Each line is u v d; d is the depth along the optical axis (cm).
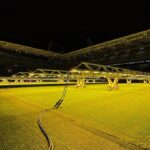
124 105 936
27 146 397
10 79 3275
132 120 619
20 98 1235
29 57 6097
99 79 4509
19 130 513
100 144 404
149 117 662
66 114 720
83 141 422
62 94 1488
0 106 916
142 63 5406
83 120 622
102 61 6362
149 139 433
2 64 5431
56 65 6906
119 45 5600
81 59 6769
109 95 1417
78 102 1037
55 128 527
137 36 4934
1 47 5331
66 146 393
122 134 471
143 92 1677
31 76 3753
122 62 5925
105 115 699
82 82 2419
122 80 4484
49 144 406
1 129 523
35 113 742
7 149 381
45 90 1902
